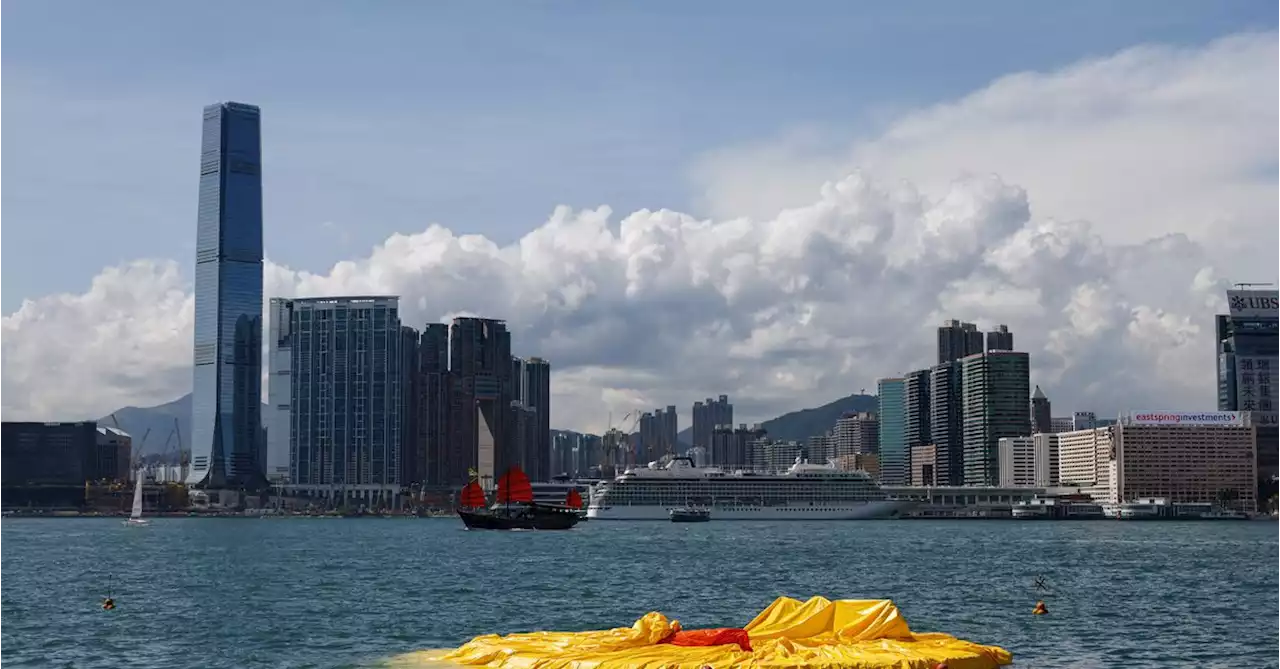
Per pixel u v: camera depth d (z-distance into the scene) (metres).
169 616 123.94
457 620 120.69
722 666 72.69
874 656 75.38
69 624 117.44
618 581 176.88
